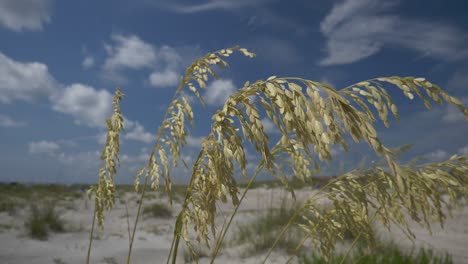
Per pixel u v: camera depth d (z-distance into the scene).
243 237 6.33
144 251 6.35
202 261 5.59
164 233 8.12
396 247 4.96
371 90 1.27
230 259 5.53
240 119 1.39
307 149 1.26
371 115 1.24
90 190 2.70
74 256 5.94
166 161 1.80
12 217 8.76
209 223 1.71
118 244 6.94
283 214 6.62
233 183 1.56
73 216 9.94
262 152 1.35
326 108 1.15
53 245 6.54
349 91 1.28
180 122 1.76
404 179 1.01
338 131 1.17
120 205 11.99
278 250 5.68
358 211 2.02
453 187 1.79
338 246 4.85
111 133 2.52
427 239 6.76
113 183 2.51
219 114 1.46
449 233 7.41
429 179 1.74
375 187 1.78
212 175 1.60
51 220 7.96
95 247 6.61
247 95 1.38
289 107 1.25
